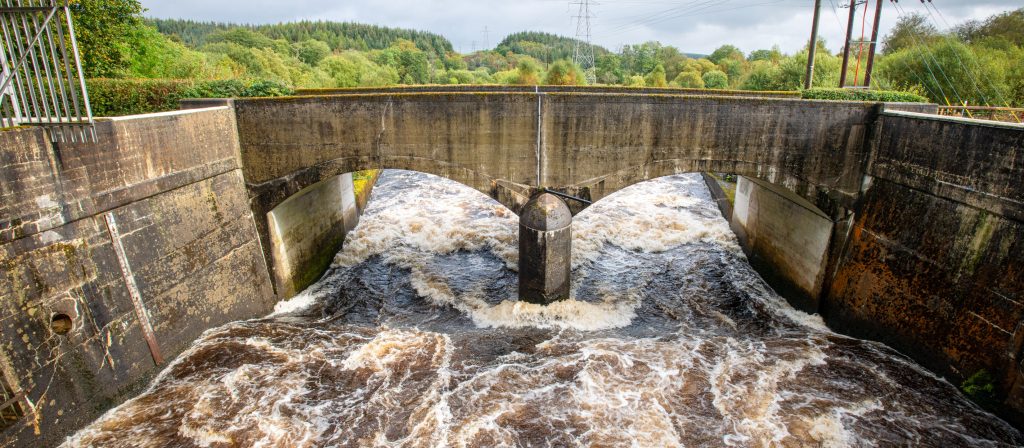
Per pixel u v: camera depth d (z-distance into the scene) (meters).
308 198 20.91
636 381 13.78
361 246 24.09
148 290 13.71
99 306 12.45
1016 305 11.88
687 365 14.59
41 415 11.23
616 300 19.00
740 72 81.44
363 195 29.12
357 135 16.73
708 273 21.72
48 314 11.41
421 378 13.92
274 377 13.86
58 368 11.58
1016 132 11.80
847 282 16.72
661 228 26.36
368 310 18.44
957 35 49.47
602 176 16.81
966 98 36.91
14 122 11.12
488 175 16.94
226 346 15.17
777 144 16.25
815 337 16.42
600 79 84.12
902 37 49.03
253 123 16.78
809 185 16.59
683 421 12.27
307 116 16.62
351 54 98.69
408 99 16.27
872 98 21.09
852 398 13.12
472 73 108.94
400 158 16.91
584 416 12.38
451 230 25.80
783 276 19.98
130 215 13.23
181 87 21.66
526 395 13.17
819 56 45.22
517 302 17.70
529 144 16.55
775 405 12.86
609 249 24.06
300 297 19.56
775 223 20.77
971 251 12.97
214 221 15.94
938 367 13.81
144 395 13.16
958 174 13.25
